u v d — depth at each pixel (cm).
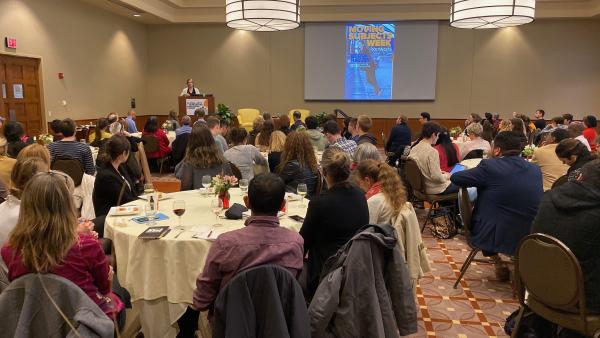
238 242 160
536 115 965
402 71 1130
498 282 338
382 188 249
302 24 1157
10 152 420
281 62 1184
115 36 1059
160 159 797
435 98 1143
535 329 229
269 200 165
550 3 1027
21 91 774
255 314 148
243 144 430
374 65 1135
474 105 1137
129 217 260
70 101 901
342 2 1080
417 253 242
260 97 1204
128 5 952
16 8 754
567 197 192
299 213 269
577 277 180
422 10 1068
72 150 429
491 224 301
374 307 177
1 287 173
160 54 1221
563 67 1100
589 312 190
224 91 1216
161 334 229
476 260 364
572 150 322
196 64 1215
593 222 183
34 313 145
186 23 1177
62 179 159
